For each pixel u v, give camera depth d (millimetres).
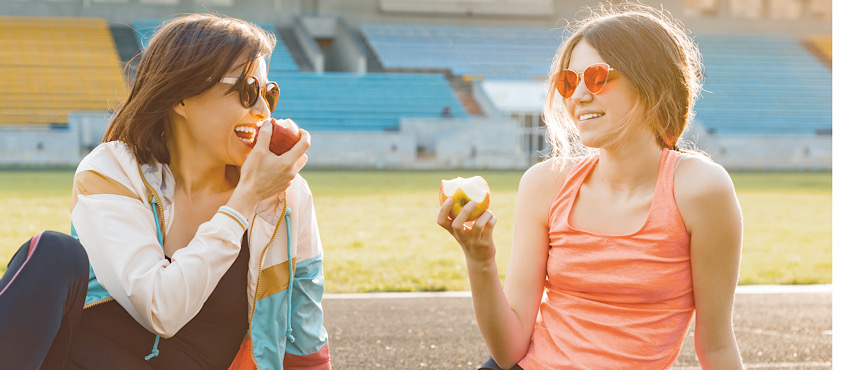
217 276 2078
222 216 2084
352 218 11680
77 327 1901
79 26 35062
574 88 2170
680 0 40344
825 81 36406
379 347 4680
